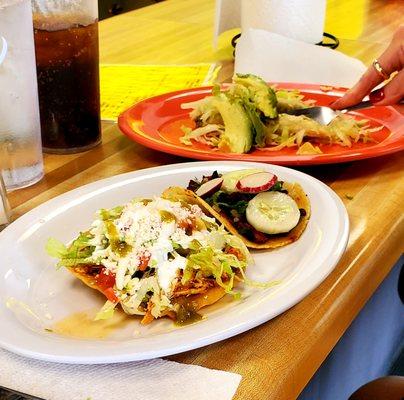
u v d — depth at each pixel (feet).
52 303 2.05
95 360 1.75
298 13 4.15
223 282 2.06
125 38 4.60
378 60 3.20
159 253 2.04
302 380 1.89
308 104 3.34
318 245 2.15
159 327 1.97
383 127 3.09
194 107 3.19
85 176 2.75
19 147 2.59
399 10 5.46
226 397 1.74
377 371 4.31
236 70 3.82
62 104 2.82
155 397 1.75
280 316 1.99
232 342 1.91
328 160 2.66
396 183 2.69
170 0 5.75
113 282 2.04
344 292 2.09
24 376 1.81
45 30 2.66
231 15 4.46
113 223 2.15
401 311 4.49
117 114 3.33
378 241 2.32
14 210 2.51
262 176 2.45
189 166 2.61
